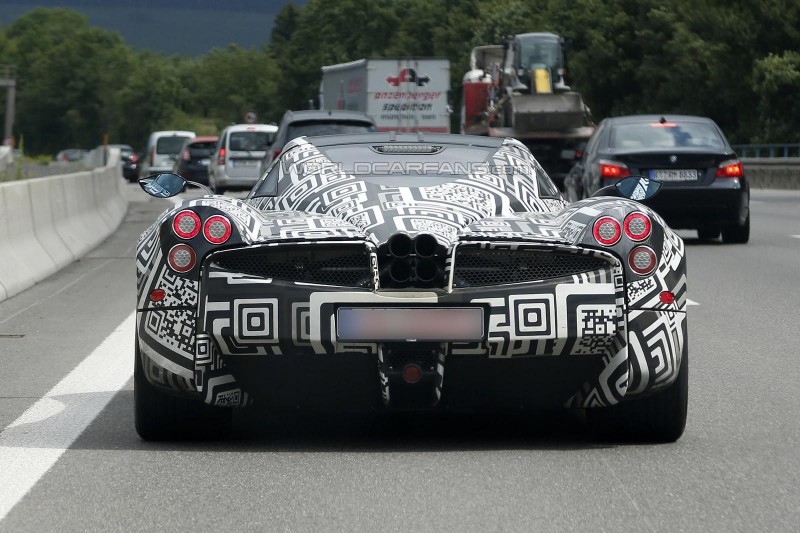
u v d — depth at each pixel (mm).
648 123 51656
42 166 99375
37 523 13055
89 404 19516
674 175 49344
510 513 13336
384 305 15164
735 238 51469
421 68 108438
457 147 19906
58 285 37938
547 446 16562
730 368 22688
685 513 13312
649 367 15594
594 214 15734
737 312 30672
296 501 13844
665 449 16344
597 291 15453
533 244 15406
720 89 188000
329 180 18312
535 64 103250
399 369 15312
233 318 15234
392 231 15711
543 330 15258
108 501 13883
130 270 42250
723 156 49594
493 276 15508
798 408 19031
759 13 182750
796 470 15164
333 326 15125
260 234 15594
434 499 13891
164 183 19047
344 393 15641
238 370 15531
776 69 170625
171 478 14859
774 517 13156
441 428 17719
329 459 15812
